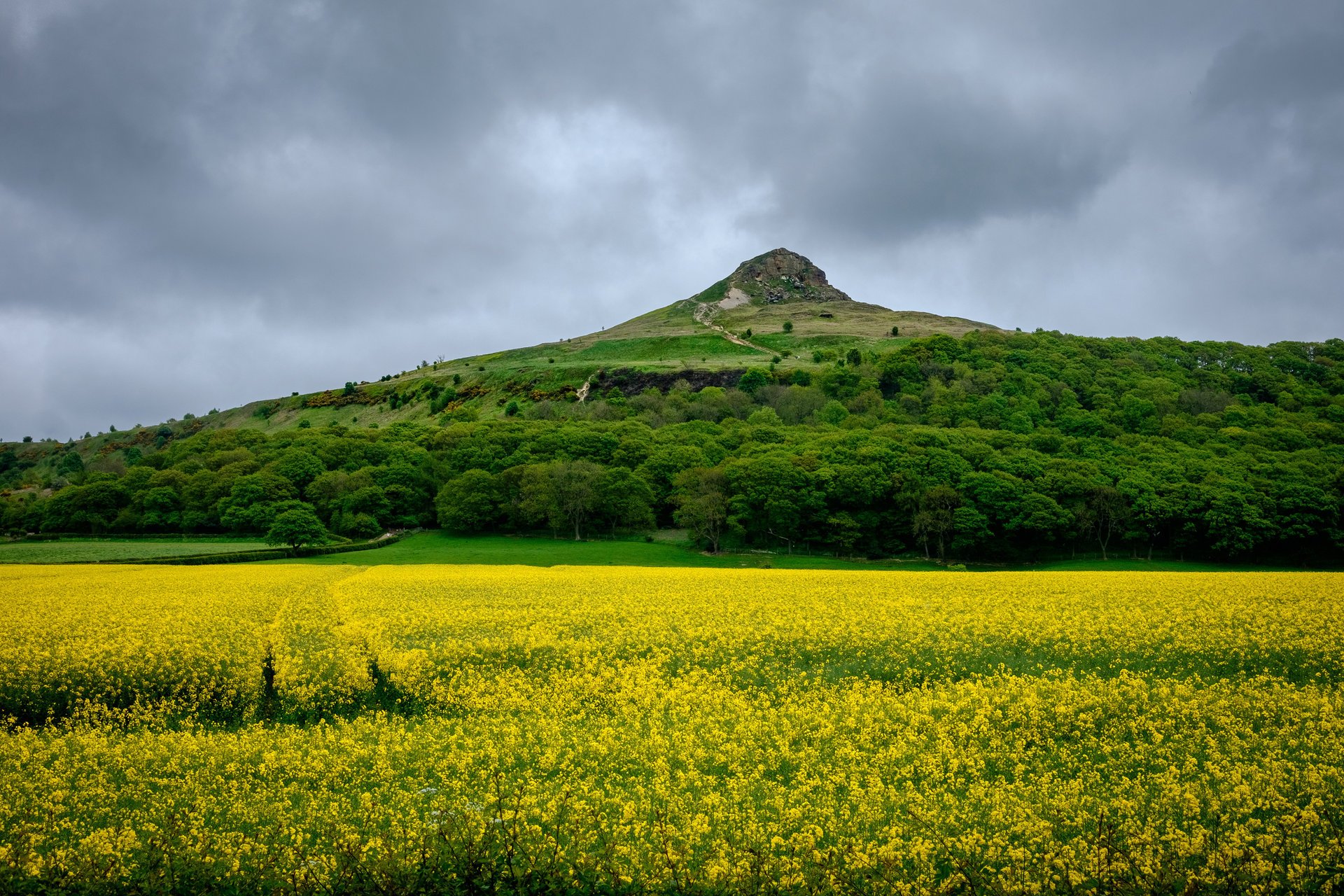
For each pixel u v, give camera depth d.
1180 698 17.48
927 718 16.25
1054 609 28.77
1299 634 23.50
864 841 11.18
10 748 15.99
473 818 11.71
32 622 27.92
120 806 13.14
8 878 10.75
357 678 20.83
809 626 25.50
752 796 13.01
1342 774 12.64
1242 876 10.00
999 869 10.59
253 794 13.38
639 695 18.98
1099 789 12.98
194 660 22.45
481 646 23.64
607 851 10.80
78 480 116.69
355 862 10.63
